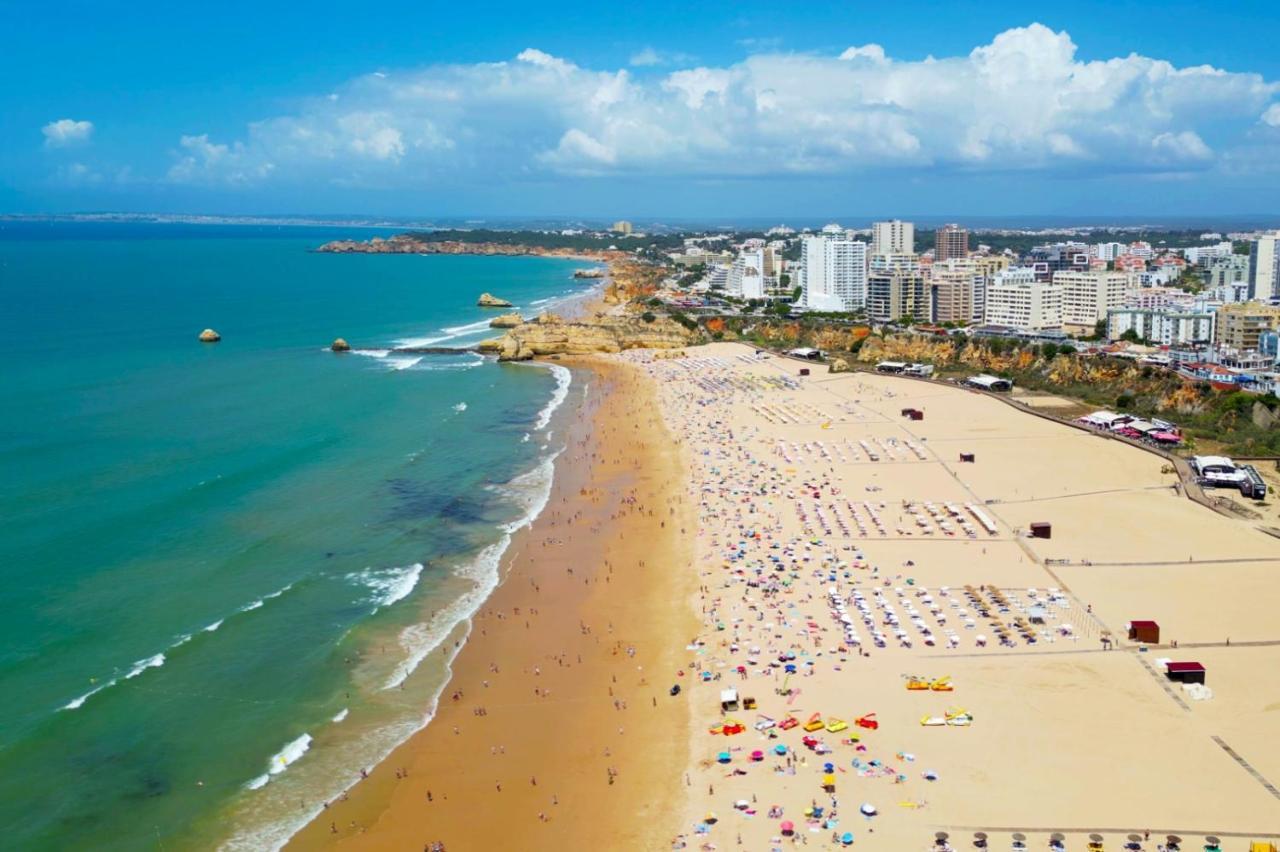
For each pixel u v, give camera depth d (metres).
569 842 59.72
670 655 83.25
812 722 70.25
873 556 103.62
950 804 60.75
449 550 107.31
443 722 73.25
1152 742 66.56
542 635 87.44
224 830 60.69
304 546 106.31
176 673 77.94
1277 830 57.22
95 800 62.72
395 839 60.31
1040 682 75.06
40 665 77.75
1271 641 80.69
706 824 60.41
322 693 76.56
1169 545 103.94
